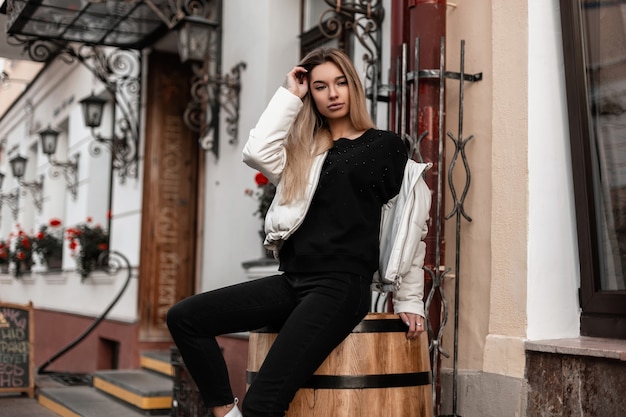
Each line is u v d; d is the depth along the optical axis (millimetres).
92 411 5848
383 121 4547
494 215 3594
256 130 2691
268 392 2533
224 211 6637
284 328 2588
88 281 9742
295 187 2668
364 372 2656
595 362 3035
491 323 3574
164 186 7820
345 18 5262
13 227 15766
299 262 2658
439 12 3883
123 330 7906
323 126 2869
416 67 3783
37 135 13570
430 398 2875
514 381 3377
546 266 3447
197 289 7062
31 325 7039
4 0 7480
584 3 3473
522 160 3471
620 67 3346
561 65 3561
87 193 10070
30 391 6961
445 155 3932
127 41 7871
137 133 8078
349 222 2631
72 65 11133
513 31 3564
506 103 3574
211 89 6883
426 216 2777
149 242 7715
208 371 2648
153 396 5797
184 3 6648
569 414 3137
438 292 3789
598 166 3447
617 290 3352
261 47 6074
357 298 2617
